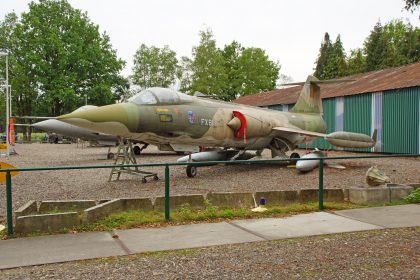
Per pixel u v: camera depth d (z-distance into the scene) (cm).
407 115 2038
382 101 2198
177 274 431
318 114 2108
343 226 651
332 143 1495
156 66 7456
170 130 1247
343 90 2638
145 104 1203
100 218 682
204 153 1466
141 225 663
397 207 812
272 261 473
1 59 4897
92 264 466
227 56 7619
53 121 2298
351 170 1424
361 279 413
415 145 1988
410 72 2417
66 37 4650
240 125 1445
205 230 629
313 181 1166
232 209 783
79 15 4859
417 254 496
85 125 1098
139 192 1016
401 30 7081
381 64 5784
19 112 5594
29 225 610
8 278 421
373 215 736
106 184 1163
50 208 732
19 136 6869
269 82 6975
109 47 5138
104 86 4616
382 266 452
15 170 594
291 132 1617
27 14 4650
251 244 548
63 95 4303
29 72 4669
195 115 1320
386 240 563
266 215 740
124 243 554
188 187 1083
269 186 1084
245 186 1088
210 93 6216
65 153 2619
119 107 1150
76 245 545
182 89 7612
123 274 432
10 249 527
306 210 783
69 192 1023
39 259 484
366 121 2323
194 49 6294
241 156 1684
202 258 486
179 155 2433
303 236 590
